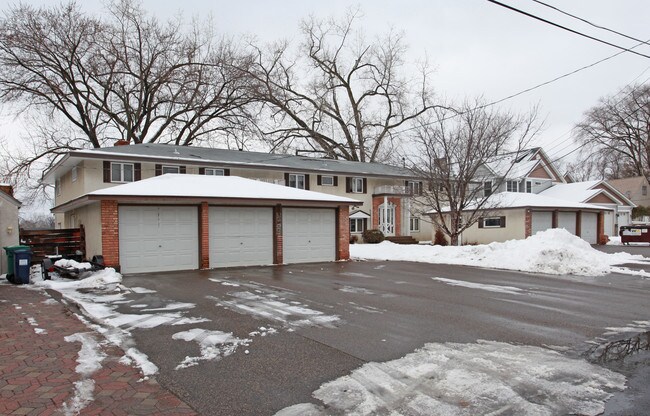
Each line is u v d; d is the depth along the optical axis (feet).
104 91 103.45
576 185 122.42
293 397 13.65
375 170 102.89
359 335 20.48
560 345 18.88
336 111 136.67
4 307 27.45
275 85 124.16
